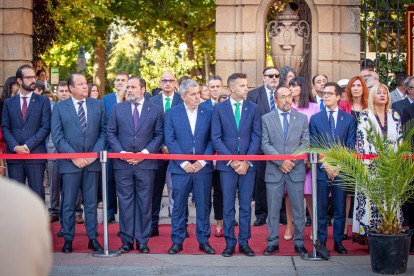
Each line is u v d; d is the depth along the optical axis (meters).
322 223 5.91
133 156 5.71
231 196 5.74
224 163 5.73
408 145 5.24
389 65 10.49
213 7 22.27
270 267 5.29
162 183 6.70
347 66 10.25
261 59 10.34
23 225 1.26
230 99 5.85
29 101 6.23
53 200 7.69
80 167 5.86
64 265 5.37
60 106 6.00
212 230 7.12
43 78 11.21
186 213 6.71
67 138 5.96
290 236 6.54
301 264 5.41
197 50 27.80
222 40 10.38
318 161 5.59
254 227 7.31
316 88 7.68
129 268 5.26
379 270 5.06
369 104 5.99
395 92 8.59
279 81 7.50
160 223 7.60
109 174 7.20
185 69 26.19
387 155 5.19
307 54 10.67
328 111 6.08
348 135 6.03
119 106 6.01
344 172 5.42
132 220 5.96
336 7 10.21
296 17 10.35
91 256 5.76
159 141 6.04
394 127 5.96
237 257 5.70
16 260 1.25
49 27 14.20
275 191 5.78
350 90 6.65
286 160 5.68
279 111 5.90
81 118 6.00
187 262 5.50
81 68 28.64
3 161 6.69
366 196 5.50
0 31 10.53
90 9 18.58
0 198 1.27
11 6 10.52
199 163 5.73
